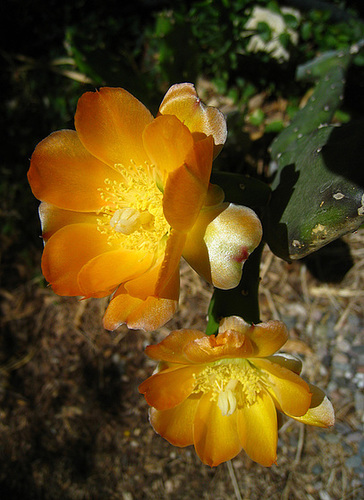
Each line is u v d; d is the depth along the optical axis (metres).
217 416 0.16
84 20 0.31
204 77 0.30
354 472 0.25
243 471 0.25
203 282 0.28
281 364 0.15
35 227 0.29
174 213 0.13
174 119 0.12
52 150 0.15
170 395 0.15
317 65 0.23
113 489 0.26
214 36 0.27
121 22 0.31
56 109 0.30
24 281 0.30
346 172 0.16
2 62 0.32
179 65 0.24
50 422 0.27
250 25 0.29
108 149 0.15
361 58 0.26
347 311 0.27
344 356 0.26
